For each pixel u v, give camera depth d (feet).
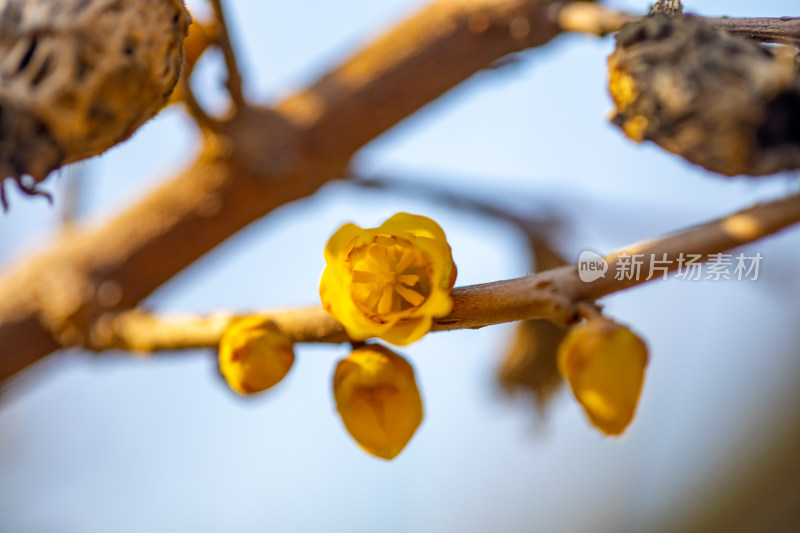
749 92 0.72
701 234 0.75
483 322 0.77
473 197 1.13
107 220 1.03
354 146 1.04
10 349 0.99
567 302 0.76
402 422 0.76
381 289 0.79
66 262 1.01
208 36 0.92
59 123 0.74
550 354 1.14
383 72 1.04
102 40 0.74
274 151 1.01
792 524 1.56
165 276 1.03
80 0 0.75
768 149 0.72
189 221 1.02
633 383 0.73
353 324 0.76
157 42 0.75
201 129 0.98
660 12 0.75
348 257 0.79
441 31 1.04
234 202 1.02
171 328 0.89
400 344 0.76
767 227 0.75
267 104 1.04
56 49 0.74
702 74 0.72
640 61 0.73
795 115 0.72
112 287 1.01
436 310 0.76
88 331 0.98
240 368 0.78
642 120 0.73
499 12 1.02
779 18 0.74
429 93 1.04
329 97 1.03
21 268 1.01
